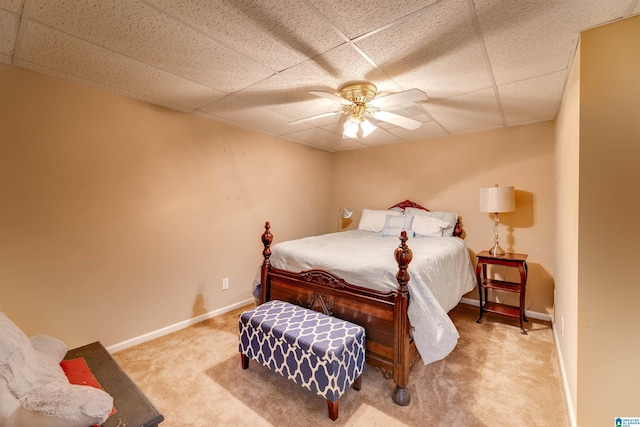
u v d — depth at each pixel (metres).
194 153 2.90
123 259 2.43
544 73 1.92
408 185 4.04
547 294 3.08
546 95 2.30
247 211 3.46
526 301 3.20
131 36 1.52
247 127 3.33
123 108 2.39
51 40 1.56
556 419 1.65
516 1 1.23
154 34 1.50
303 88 2.20
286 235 3.98
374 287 1.96
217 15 1.35
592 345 1.41
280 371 1.84
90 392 1.05
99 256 2.29
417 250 2.56
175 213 2.77
